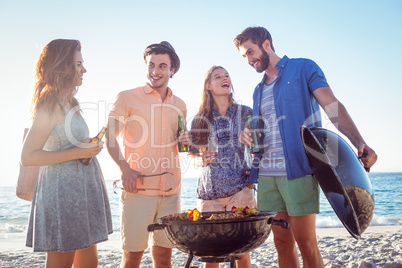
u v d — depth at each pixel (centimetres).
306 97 309
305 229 296
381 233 825
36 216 229
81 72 251
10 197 2264
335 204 246
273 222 226
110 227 262
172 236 210
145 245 300
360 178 261
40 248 225
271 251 580
